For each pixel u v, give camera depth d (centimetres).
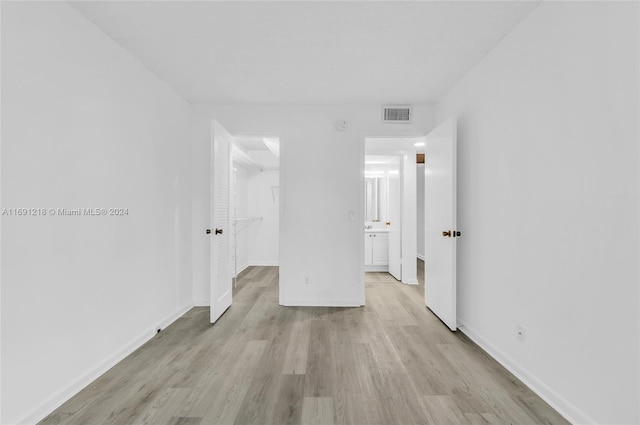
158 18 188
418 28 199
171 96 290
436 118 328
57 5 165
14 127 143
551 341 165
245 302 348
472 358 215
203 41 214
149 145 253
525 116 187
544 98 171
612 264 132
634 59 122
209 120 333
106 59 203
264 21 192
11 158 141
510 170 202
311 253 336
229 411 157
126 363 207
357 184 335
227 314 307
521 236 191
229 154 323
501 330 212
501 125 212
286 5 177
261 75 267
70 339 172
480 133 240
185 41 214
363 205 336
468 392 174
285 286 336
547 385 168
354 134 334
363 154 334
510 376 191
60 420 150
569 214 154
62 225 168
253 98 318
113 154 209
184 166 316
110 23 192
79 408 159
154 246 259
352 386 180
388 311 317
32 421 148
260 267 577
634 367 123
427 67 252
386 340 245
